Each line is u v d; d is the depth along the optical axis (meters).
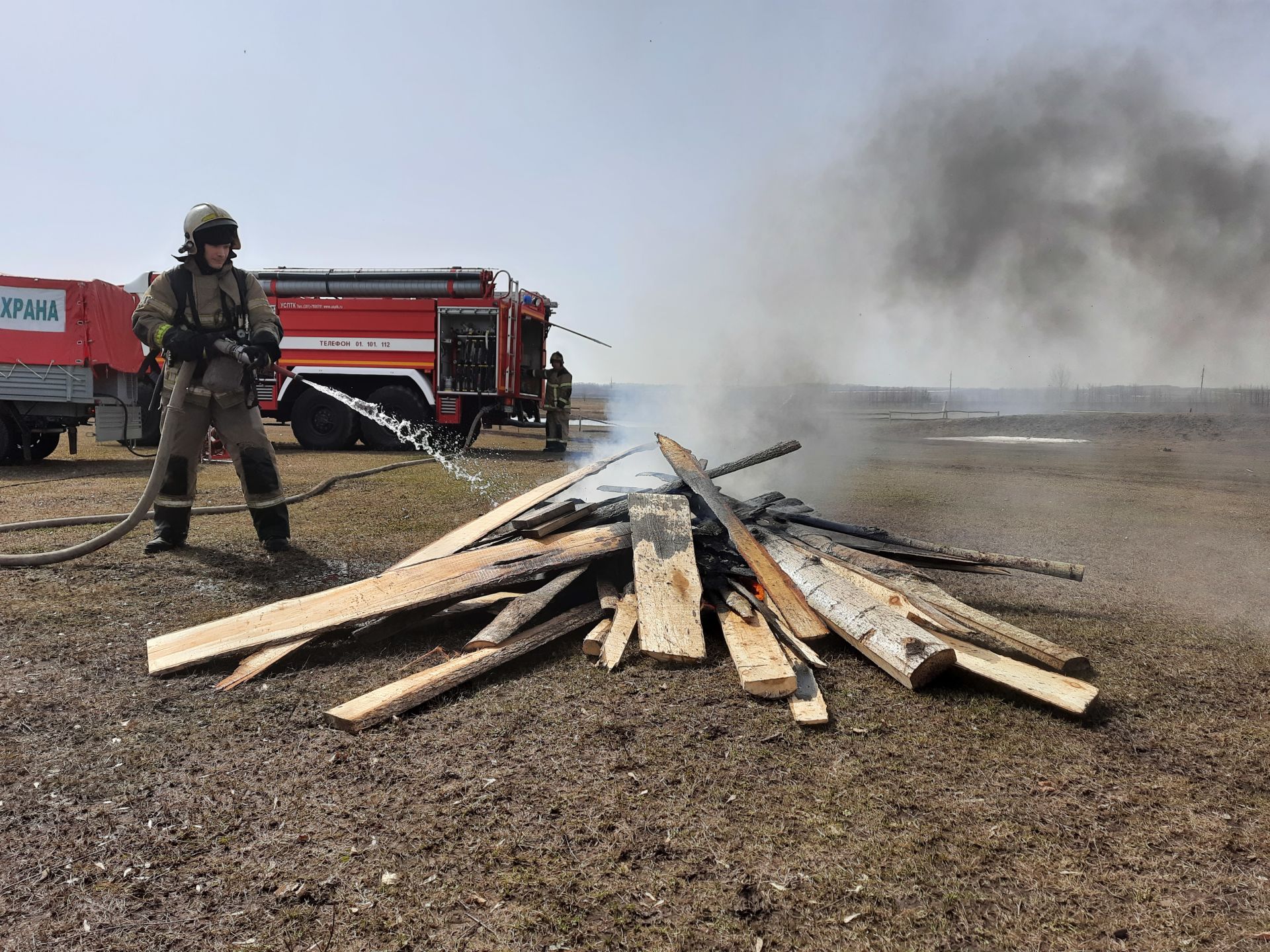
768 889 1.92
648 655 3.39
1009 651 3.43
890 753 2.64
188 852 2.06
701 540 4.47
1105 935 1.78
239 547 5.68
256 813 2.25
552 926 1.79
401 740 2.71
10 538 5.74
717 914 1.83
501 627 3.47
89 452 13.44
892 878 1.97
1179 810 2.32
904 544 5.02
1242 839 2.17
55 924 1.79
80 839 2.12
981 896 1.90
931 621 3.59
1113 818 2.27
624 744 2.68
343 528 6.53
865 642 3.41
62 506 7.25
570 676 3.28
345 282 14.91
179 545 5.54
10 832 2.14
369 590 3.84
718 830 2.17
